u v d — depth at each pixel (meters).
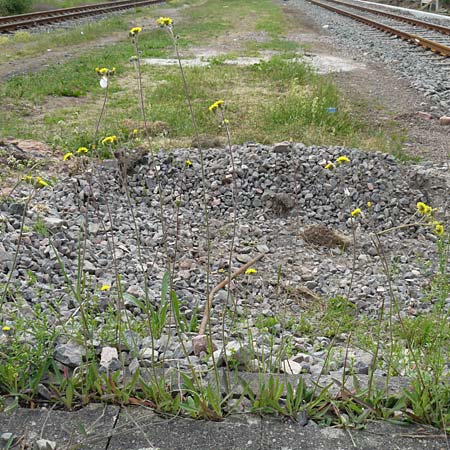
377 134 9.23
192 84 12.24
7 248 4.75
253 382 2.85
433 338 3.79
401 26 21.00
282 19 26.00
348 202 6.92
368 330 4.24
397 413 2.64
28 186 6.31
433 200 7.10
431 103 11.08
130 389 2.73
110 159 7.46
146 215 6.39
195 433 2.54
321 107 9.66
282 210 6.86
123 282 4.63
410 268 5.61
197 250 5.71
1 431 2.55
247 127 9.22
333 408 2.67
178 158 7.44
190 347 3.35
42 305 3.93
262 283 4.95
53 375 2.86
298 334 4.25
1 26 19.38
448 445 2.48
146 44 17.67
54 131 8.82
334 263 5.73
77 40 18.56
